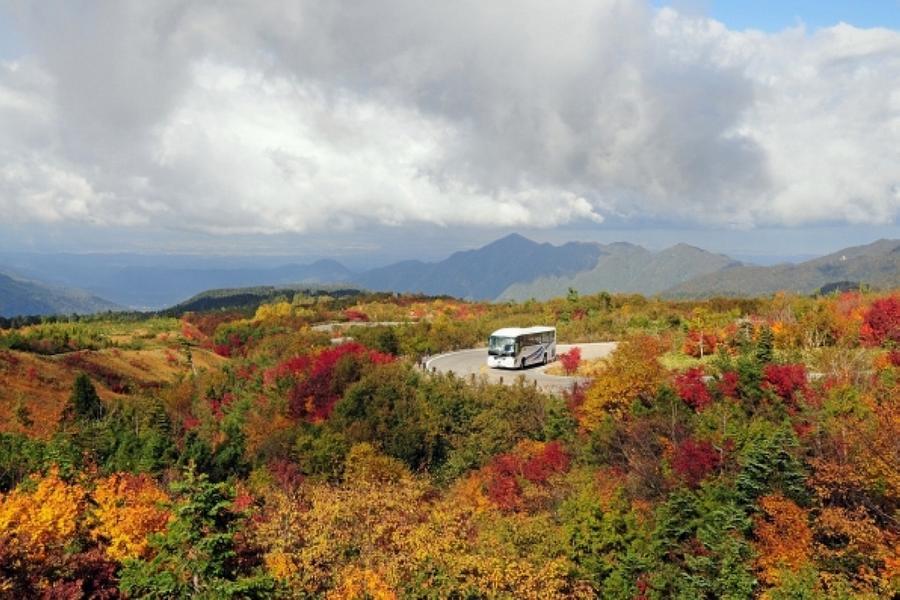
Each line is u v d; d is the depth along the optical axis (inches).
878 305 1847.9
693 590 870.4
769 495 929.5
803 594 778.8
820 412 1176.2
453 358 2637.8
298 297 7209.6
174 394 2810.0
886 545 824.9
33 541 741.9
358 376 2003.0
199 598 628.7
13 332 3737.7
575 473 1232.8
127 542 802.8
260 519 1046.4
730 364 1610.5
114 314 7731.3
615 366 1533.0
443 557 894.4
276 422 1895.9
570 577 946.1
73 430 1705.2
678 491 1034.1
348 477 1342.3
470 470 1475.1
